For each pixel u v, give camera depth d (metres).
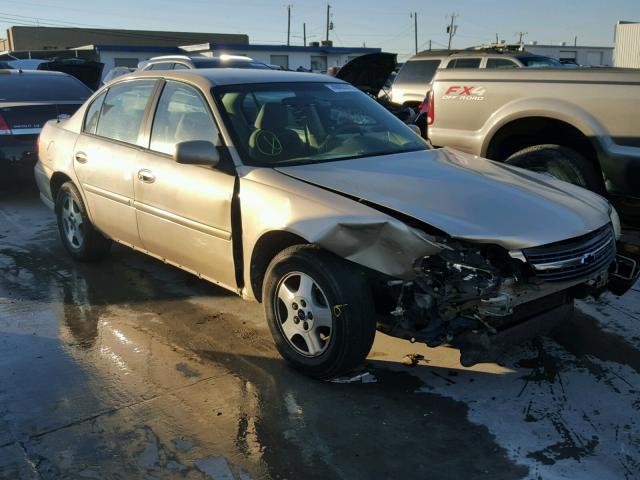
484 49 14.52
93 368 3.83
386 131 4.65
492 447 3.07
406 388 3.60
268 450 3.06
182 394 3.54
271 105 4.36
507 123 6.05
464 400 3.47
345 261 3.40
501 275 3.19
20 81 9.08
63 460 2.98
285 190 3.64
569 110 5.57
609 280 3.98
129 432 3.20
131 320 4.54
